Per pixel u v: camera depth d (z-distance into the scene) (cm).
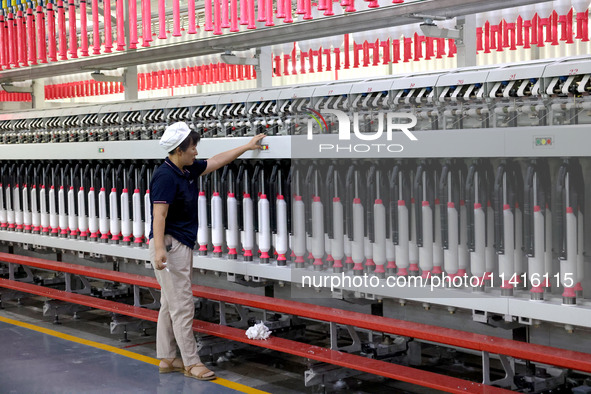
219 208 439
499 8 353
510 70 304
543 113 311
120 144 473
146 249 479
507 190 322
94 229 526
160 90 704
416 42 443
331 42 472
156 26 539
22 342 480
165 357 399
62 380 392
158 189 362
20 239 598
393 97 347
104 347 462
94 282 656
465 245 345
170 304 383
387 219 371
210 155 429
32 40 522
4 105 748
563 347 335
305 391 368
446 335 313
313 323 482
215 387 375
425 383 302
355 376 393
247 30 407
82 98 751
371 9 349
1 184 623
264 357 434
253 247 430
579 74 287
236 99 417
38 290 532
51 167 573
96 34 495
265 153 393
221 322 415
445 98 331
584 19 365
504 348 293
